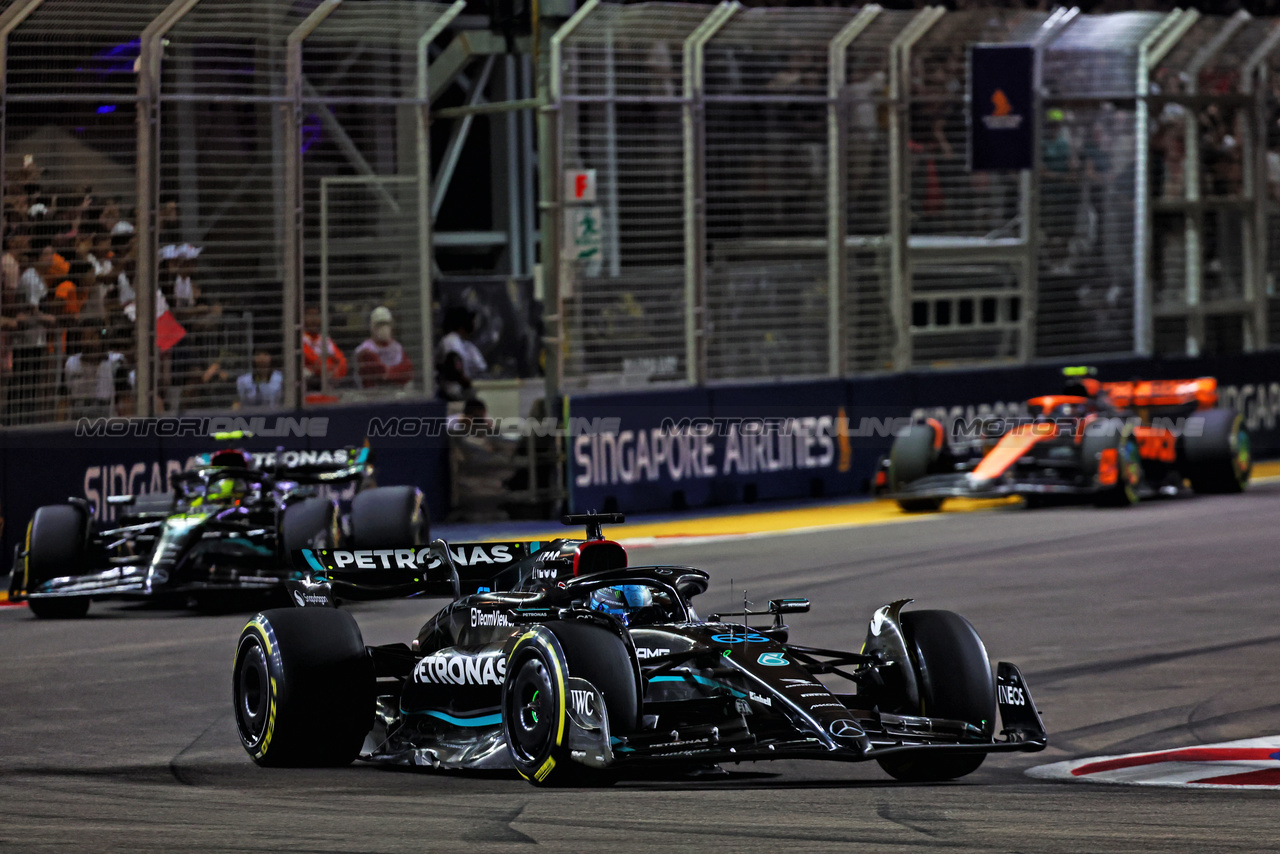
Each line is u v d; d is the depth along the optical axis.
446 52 89.88
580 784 27.20
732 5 74.94
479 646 30.77
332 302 70.31
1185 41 88.00
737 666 27.33
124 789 28.64
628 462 75.25
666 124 75.12
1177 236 90.31
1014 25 82.88
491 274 95.00
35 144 61.75
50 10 61.50
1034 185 84.81
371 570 33.25
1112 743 32.50
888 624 29.28
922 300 83.75
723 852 21.83
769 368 79.06
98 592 49.75
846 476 81.19
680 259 76.25
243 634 31.27
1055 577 54.50
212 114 66.19
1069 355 87.44
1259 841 22.47
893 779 29.20
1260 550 59.22
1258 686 37.62
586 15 72.38
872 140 80.31
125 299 64.12
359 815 25.16
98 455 63.28
